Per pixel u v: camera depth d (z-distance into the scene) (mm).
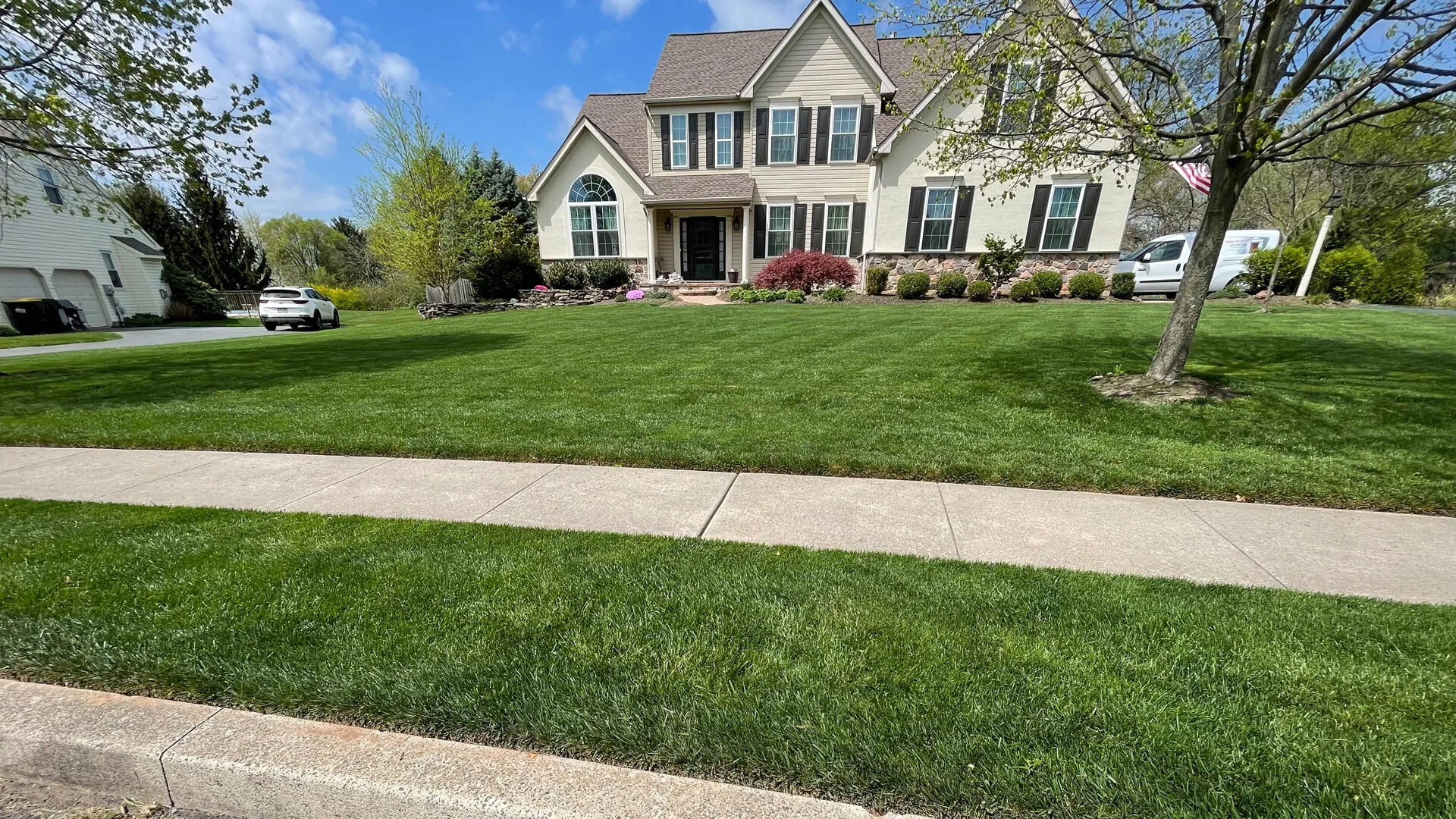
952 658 1968
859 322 11555
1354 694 1796
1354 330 9406
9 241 18812
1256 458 4020
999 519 3234
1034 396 5621
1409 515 3258
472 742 1677
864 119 17312
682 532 3096
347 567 2682
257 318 27938
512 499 3600
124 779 1729
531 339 11055
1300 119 4656
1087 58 5105
